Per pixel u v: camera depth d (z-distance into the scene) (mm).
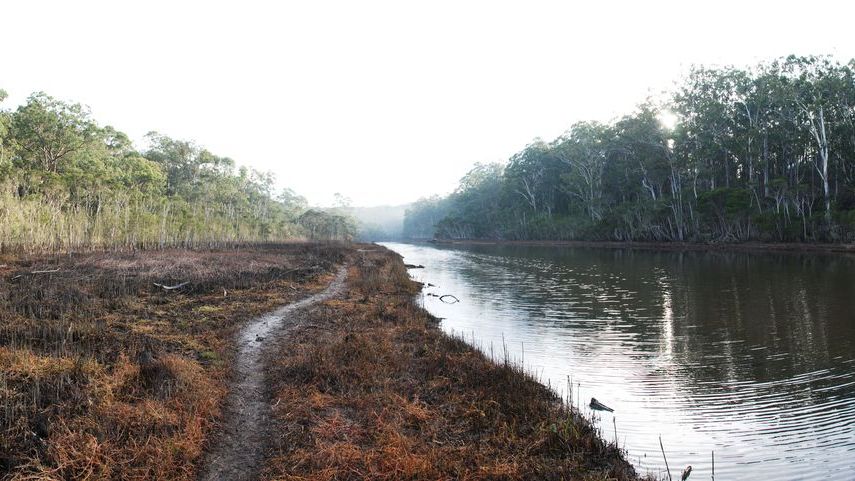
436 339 13078
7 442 5996
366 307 17922
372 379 9328
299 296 19922
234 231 51750
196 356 10328
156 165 55344
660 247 61188
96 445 5984
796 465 6949
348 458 6363
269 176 97938
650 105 66188
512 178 101125
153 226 36219
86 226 31375
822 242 46406
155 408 7098
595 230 76000
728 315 17203
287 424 7383
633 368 11477
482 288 26672
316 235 94375
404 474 5973
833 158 52656
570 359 12266
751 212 53312
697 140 61312
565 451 6984
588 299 21844
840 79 49031
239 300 17516
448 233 131750
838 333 14094
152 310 14555
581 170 80688
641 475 6645
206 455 6422
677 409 9000
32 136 39344
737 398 9492
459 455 6586
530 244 88750
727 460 7105
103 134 47281
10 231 25359
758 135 54344
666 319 16922
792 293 21125
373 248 65875
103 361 8805
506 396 8773
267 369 9977
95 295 15820
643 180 68188
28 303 13391
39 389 7215
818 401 9250
